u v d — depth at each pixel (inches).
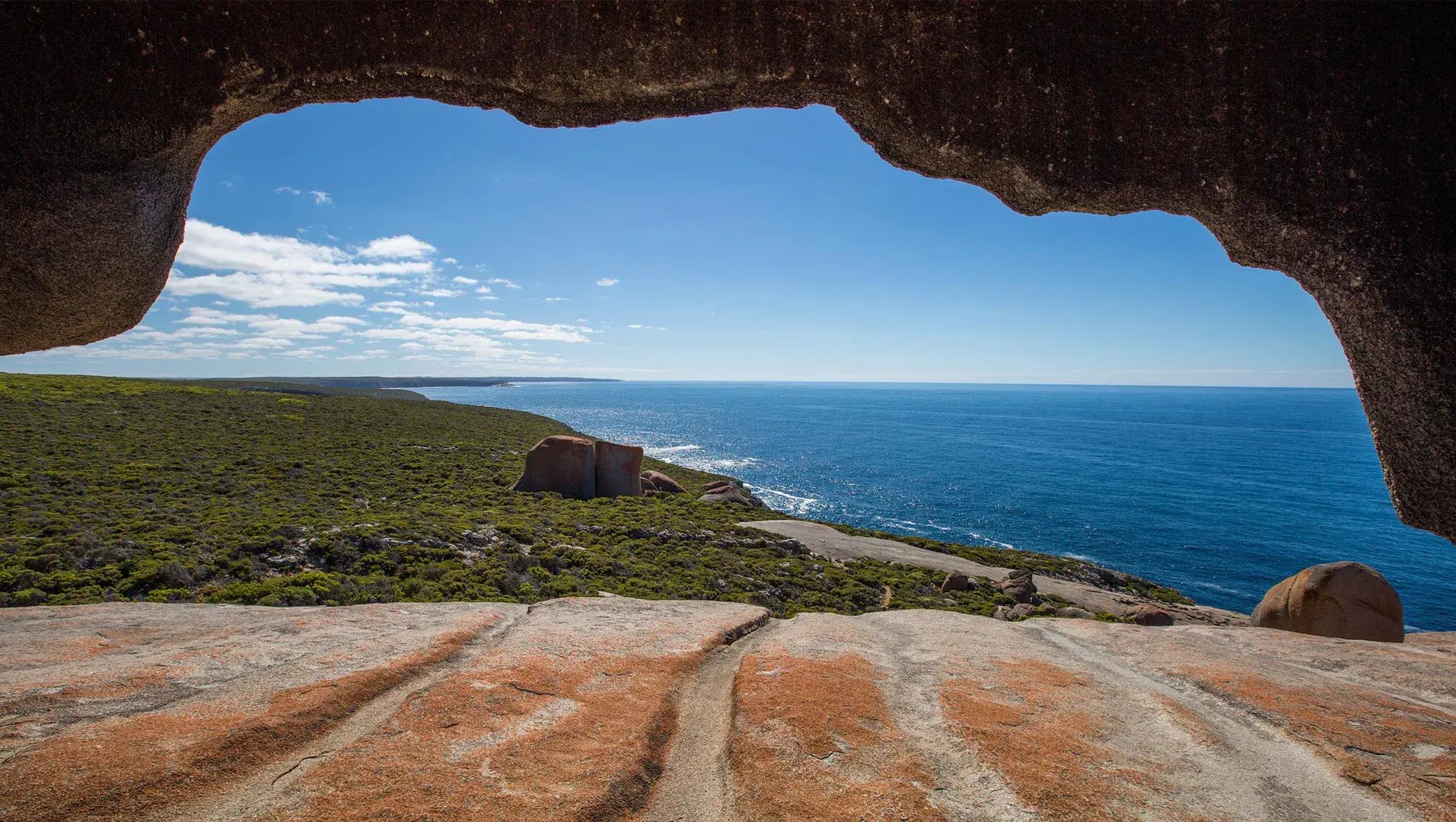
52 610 136.5
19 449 1051.3
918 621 145.6
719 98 121.8
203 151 127.3
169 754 72.9
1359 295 108.1
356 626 124.1
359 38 117.6
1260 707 98.6
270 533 658.8
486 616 133.7
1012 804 70.6
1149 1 108.2
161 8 114.4
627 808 71.5
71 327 128.0
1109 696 101.3
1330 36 104.8
